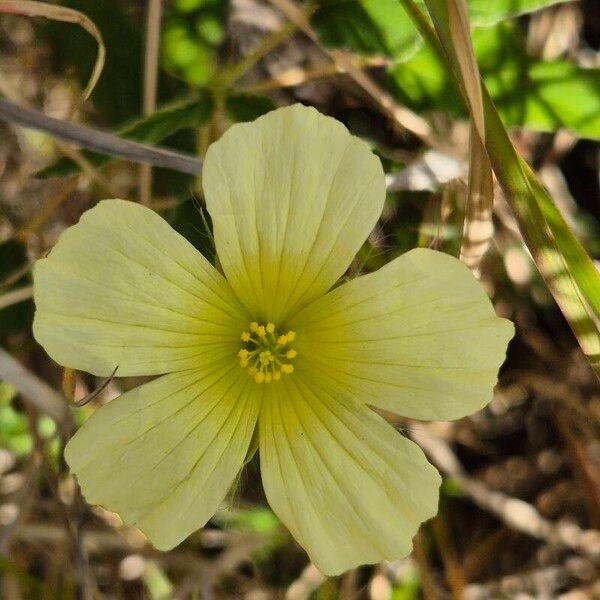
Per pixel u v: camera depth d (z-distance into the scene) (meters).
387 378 0.10
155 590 0.14
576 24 0.14
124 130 0.12
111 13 0.13
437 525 0.15
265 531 0.14
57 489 0.13
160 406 0.10
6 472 0.14
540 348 0.15
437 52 0.11
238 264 0.10
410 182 0.13
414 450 0.10
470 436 0.15
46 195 0.14
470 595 0.15
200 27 0.13
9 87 0.12
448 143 0.13
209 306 0.10
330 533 0.10
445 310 0.10
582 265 0.11
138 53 0.13
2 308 0.13
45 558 0.14
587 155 0.15
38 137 0.14
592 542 0.15
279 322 0.10
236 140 0.09
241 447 0.10
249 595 0.14
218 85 0.12
